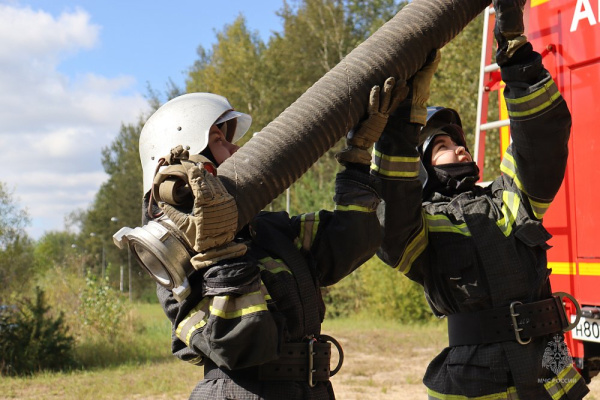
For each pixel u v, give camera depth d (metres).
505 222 3.00
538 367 2.86
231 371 2.25
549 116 2.71
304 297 2.33
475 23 21.30
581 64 3.86
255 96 42.75
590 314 3.66
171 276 2.07
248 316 2.05
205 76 46.06
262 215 2.53
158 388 9.63
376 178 2.46
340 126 2.32
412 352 12.72
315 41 41.25
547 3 4.07
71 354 12.27
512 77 2.71
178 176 2.00
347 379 9.91
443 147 3.25
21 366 11.52
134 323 16.94
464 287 2.94
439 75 22.83
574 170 3.85
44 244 58.00
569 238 3.85
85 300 15.19
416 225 2.85
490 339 2.89
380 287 18.50
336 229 2.40
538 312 2.90
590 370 3.87
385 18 39.34
